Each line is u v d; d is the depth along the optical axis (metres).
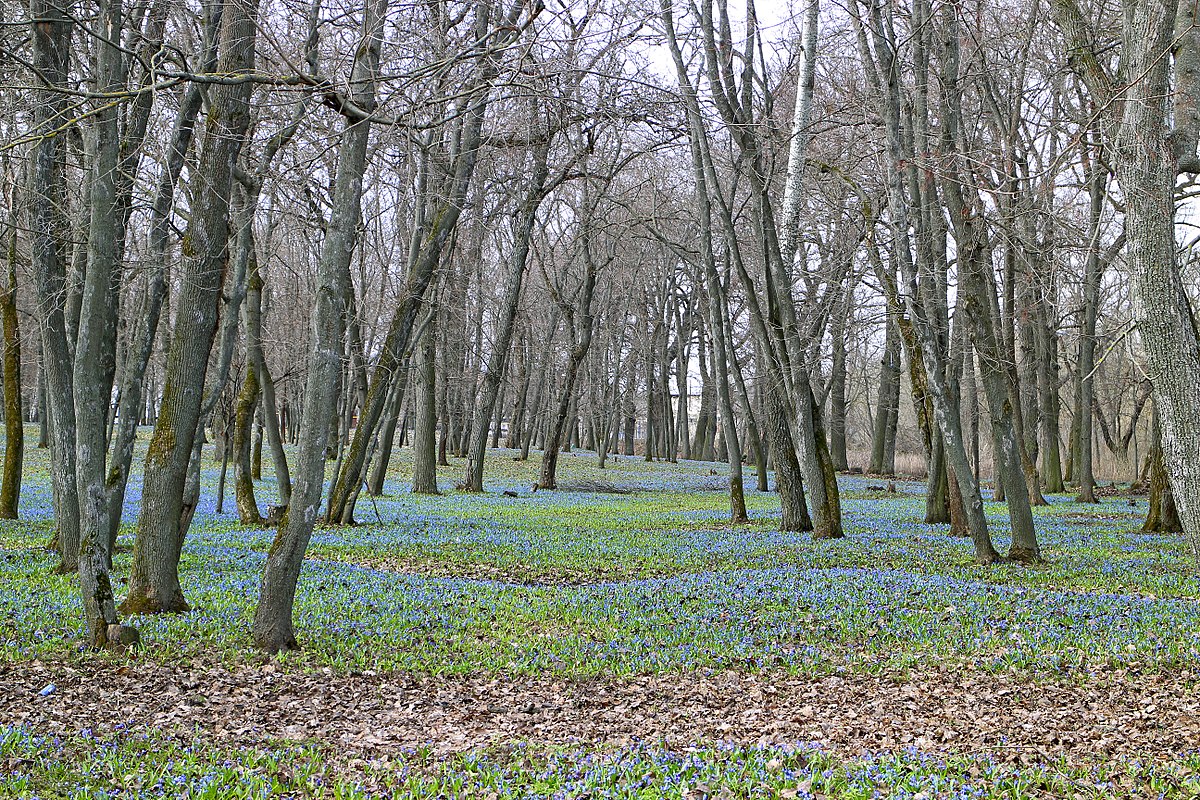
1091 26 16.48
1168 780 6.67
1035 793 6.50
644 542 20.70
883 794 6.31
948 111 18.41
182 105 12.97
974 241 17.67
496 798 6.29
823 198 27.44
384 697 8.82
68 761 6.70
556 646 10.75
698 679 9.64
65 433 14.66
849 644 10.97
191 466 12.84
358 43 11.00
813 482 21.78
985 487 44.53
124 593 12.75
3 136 13.87
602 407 58.31
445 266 26.61
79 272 15.41
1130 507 34.25
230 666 9.48
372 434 24.41
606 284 56.62
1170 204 8.97
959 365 24.97
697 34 22.22
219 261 11.97
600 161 33.06
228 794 6.21
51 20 9.01
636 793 6.30
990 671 9.79
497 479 45.22
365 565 17.00
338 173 10.36
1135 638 10.80
